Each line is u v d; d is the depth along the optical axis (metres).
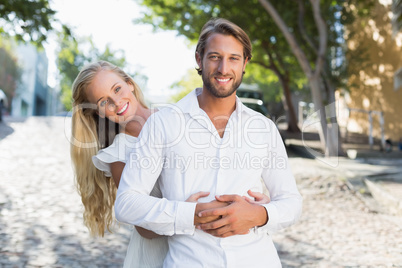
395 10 13.16
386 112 15.64
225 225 1.59
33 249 3.82
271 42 16.12
